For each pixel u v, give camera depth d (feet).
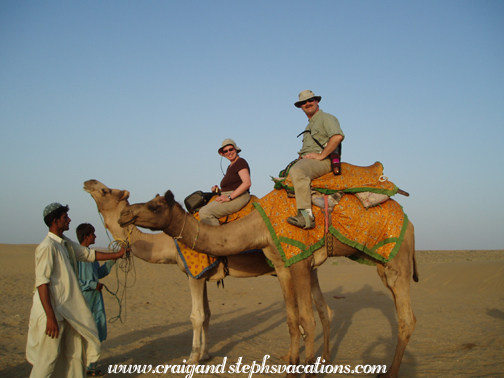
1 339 25.40
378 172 19.54
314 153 19.30
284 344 27.20
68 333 14.71
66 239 15.71
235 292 55.67
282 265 18.93
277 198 18.80
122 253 17.34
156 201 17.48
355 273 70.18
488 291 46.37
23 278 61.67
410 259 18.83
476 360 20.92
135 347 24.56
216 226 18.52
